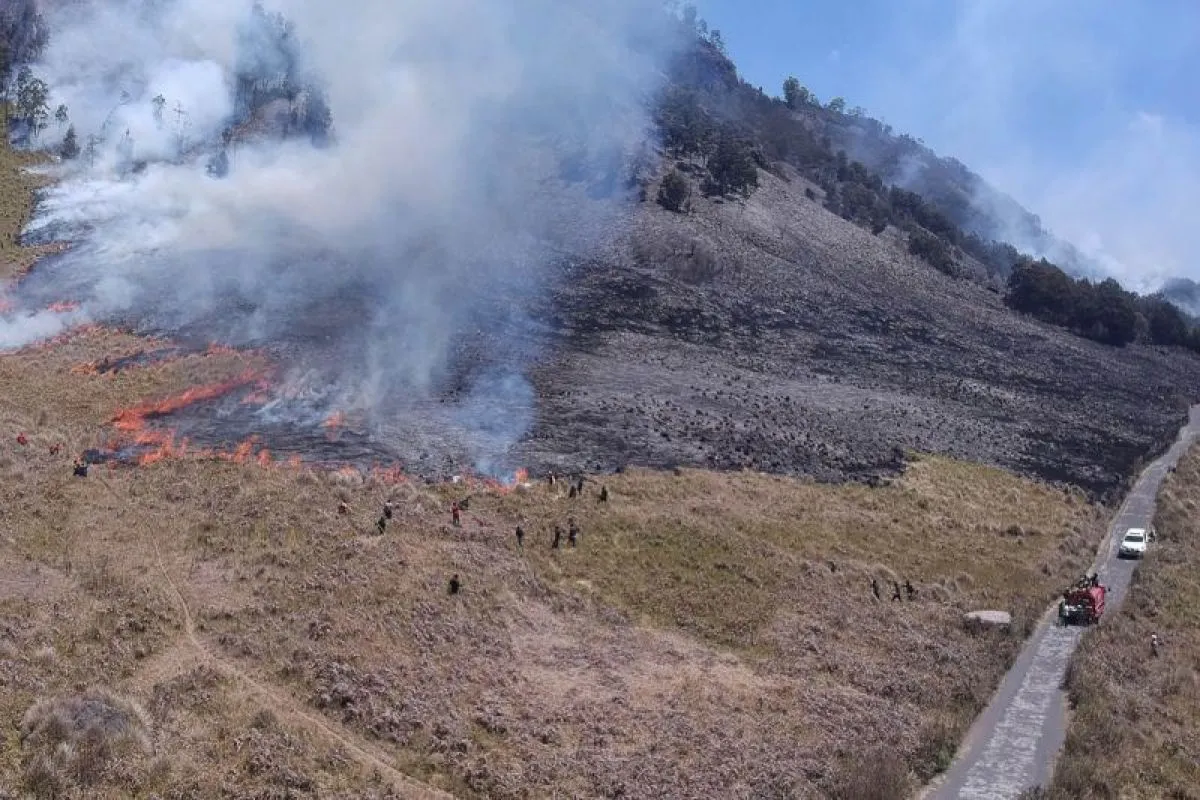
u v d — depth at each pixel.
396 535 50.84
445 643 42.56
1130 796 38.81
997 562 66.25
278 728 34.31
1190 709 48.22
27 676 34.41
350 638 40.78
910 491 75.62
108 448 61.91
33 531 46.75
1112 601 60.97
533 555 52.75
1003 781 38.81
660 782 35.56
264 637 39.78
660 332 114.75
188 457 60.12
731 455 75.31
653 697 41.88
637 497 62.44
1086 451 101.12
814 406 95.50
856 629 51.94
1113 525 79.38
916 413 101.62
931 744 40.59
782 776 36.84
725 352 111.88
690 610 51.00
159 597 41.72
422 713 37.09
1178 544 74.31
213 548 47.22
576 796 34.22
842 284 154.00
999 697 46.84
